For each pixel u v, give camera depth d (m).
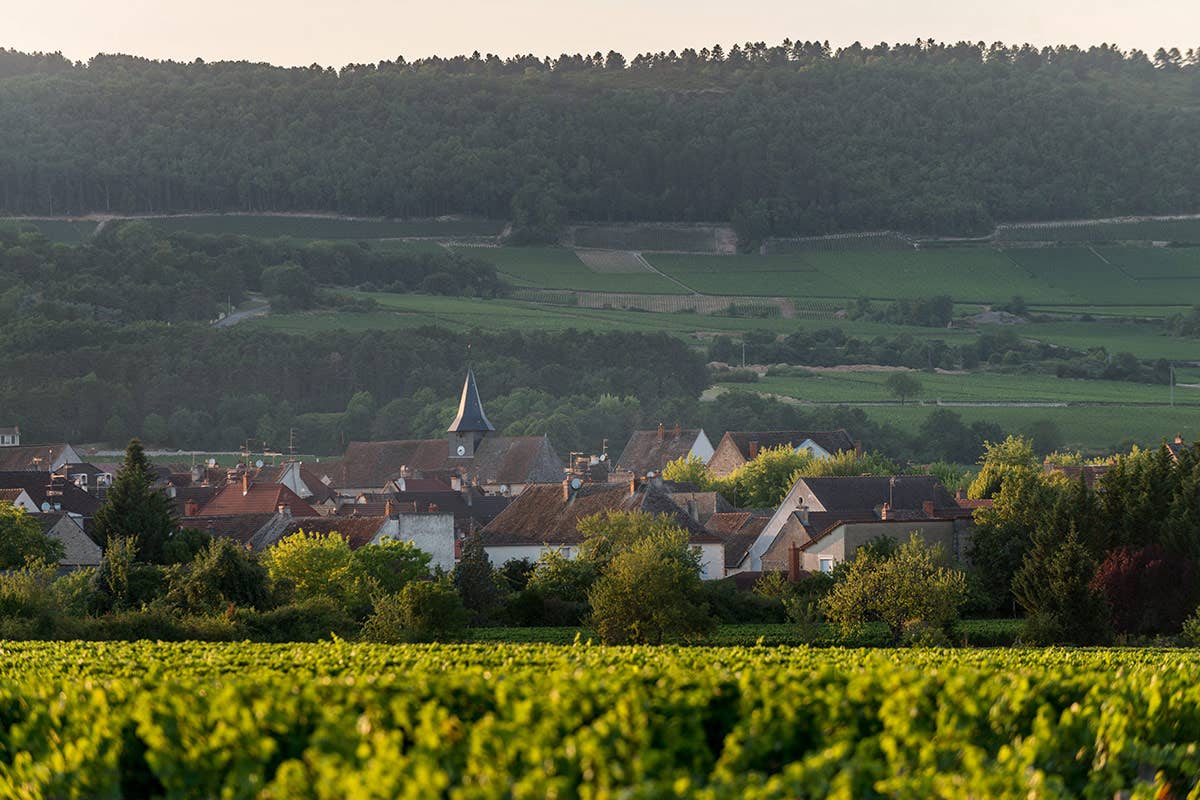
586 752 57.94
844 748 58.81
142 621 185.00
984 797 57.47
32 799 69.56
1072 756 75.44
